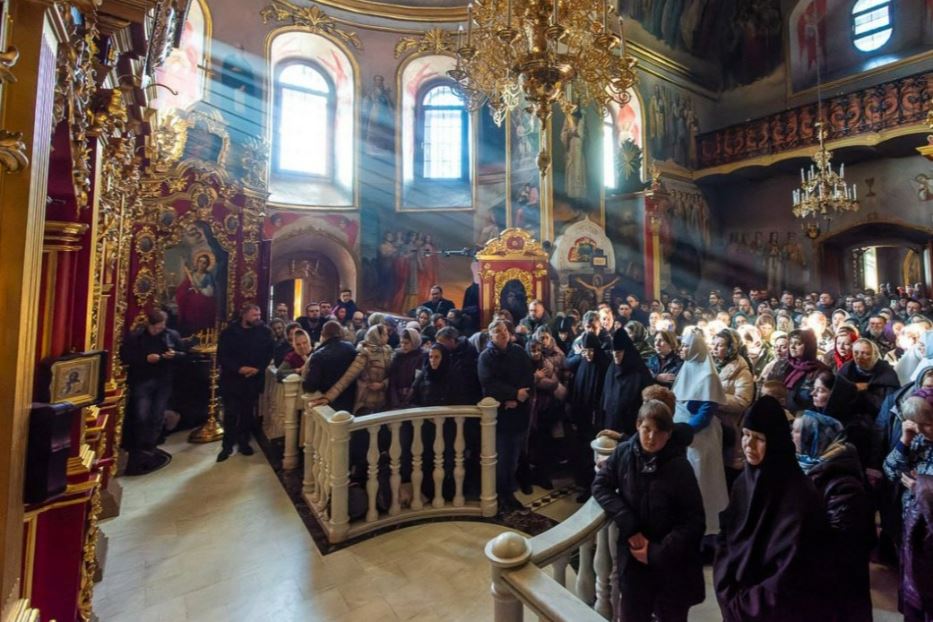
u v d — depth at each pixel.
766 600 1.94
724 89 20.14
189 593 3.19
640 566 2.30
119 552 3.69
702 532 2.23
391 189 14.31
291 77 13.73
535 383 5.17
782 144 16.39
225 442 5.84
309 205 13.16
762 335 6.75
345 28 13.84
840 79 17.00
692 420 3.38
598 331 5.54
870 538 2.09
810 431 2.46
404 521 4.17
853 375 3.89
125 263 5.82
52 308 2.16
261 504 4.56
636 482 2.35
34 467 1.67
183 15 4.00
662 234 17.25
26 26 1.51
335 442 3.85
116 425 4.68
